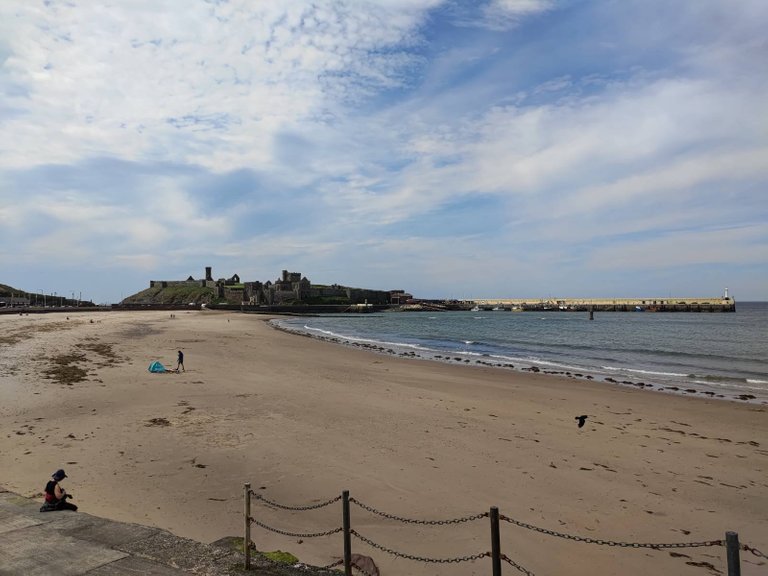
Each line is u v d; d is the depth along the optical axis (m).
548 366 33.16
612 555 8.02
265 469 11.59
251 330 65.06
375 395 20.80
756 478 11.62
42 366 25.45
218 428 14.89
